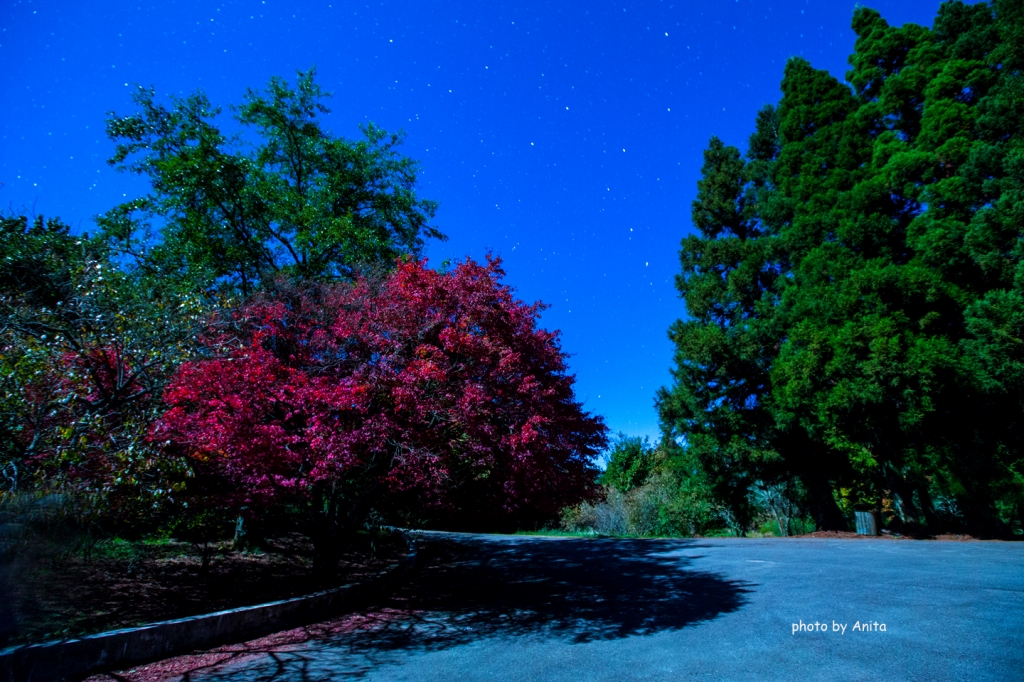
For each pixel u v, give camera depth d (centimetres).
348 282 1062
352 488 913
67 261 793
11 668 441
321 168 1611
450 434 754
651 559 1275
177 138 1391
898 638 555
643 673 493
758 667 492
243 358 707
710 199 2531
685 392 2150
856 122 2064
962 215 1620
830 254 1883
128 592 750
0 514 542
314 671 523
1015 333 1404
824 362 1642
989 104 1599
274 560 1107
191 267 1182
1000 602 688
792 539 1653
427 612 786
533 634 655
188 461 704
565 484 804
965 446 1587
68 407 598
